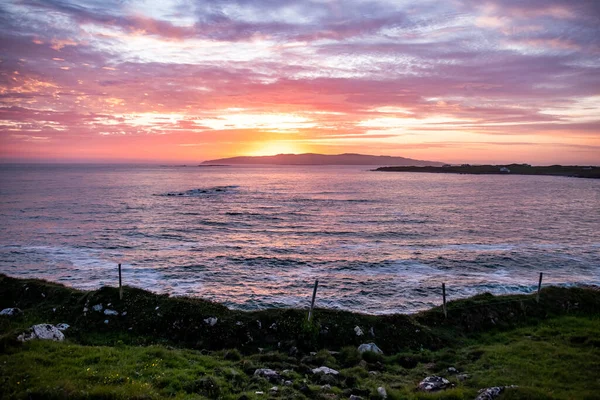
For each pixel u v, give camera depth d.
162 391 11.62
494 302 22.73
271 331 18.83
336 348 18.17
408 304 28.52
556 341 18.31
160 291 30.67
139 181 192.50
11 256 41.84
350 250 46.56
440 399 12.17
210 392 11.93
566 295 24.19
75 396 10.52
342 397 12.34
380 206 92.44
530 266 39.50
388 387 13.26
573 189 152.50
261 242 51.16
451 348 18.47
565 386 13.17
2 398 10.09
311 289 31.81
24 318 19.59
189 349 17.00
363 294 30.64
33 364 12.46
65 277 34.28
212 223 66.62
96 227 60.84
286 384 13.17
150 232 57.38
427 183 190.25
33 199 99.62
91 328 18.72
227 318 19.19
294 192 133.25
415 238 54.19
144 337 18.09
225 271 36.94
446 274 36.53
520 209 86.69
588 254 44.88
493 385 13.48
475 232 58.81
